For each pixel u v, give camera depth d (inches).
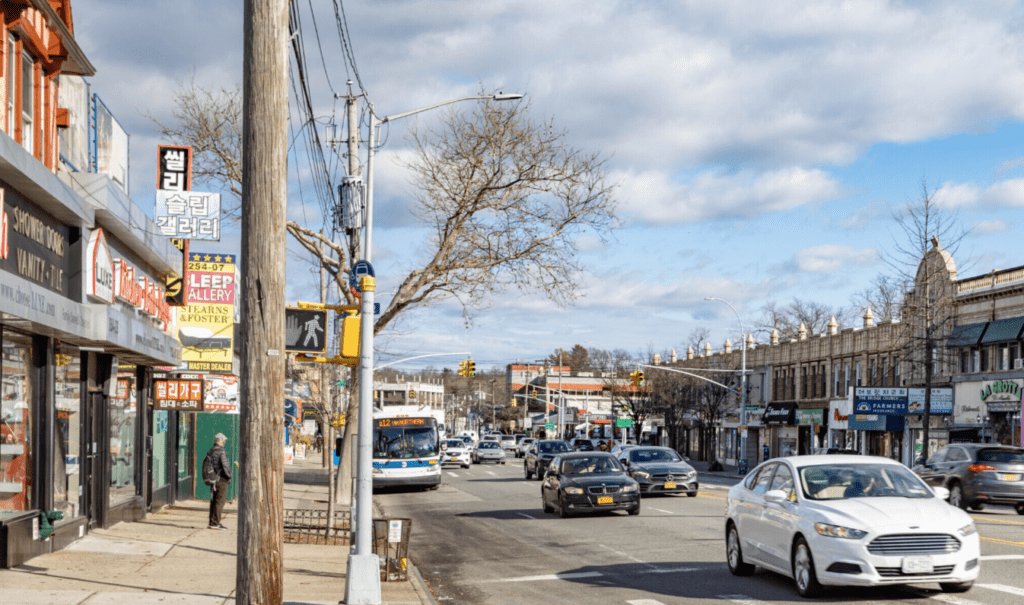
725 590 513.0
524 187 1171.9
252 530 334.3
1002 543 671.8
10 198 497.0
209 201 776.3
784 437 2618.1
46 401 577.6
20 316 477.7
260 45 339.6
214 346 1115.3
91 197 622.5
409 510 1133.7
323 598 488.7
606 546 727.7
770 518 518.9
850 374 2283.5
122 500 798.5
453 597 526.3
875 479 509.0
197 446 1165.7
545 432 4340.6
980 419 1736.0
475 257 1198.9
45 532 565.9
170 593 473.4
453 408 6633.9
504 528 895.1
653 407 3159.5
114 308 639.8
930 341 1614.2
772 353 2733.8
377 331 1192.8
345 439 1184.8
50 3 619.8
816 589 470.9
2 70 531.2
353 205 847.7
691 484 1209.4
